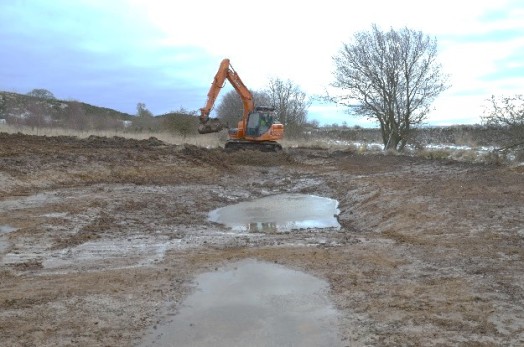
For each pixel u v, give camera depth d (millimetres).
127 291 6336
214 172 19703
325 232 10266
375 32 25234
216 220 12320
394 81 25109
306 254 7945
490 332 4918
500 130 18125
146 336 5035
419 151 23469
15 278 6941
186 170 19078
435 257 7582
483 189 12445
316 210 13719
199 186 17156
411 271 6988
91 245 8914
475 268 6934
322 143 30969
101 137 23375
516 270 6766
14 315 5520
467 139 25859
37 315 5527
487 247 7902
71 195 13406
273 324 5320
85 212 11523
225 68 24828
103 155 18344
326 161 23750
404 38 24969
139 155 19375
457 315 5367
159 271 7180
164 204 13641
